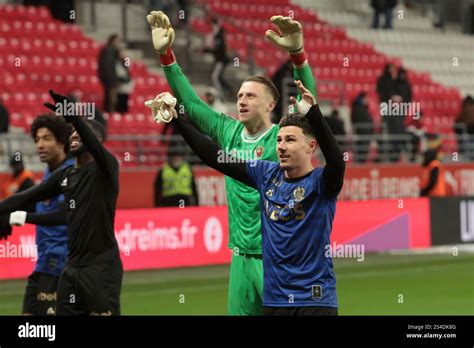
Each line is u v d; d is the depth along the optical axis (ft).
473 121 122.11
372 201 88.63
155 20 38.45
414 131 112.16
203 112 40.40
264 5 139.03
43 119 42.19
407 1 159.12
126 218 74.28
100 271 37.78
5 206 38.47
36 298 44.60
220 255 80.74
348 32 142.92
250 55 117.29
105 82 98.68
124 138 90.68
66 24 115.55
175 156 84.23
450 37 155.94
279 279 31.40
